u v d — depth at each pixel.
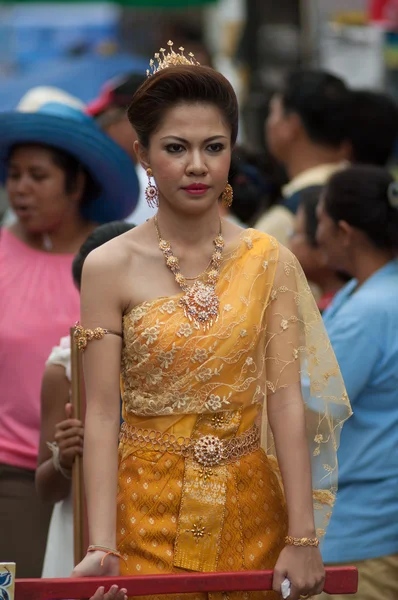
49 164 8.94
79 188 9.17
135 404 5.65
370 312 7.49
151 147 5.57
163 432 5.60
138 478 5.63
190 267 5.69
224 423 5.62
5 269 8.86
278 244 5.84
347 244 7.90
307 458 5.69
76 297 8.70
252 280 5.67
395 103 11.59
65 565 7.25
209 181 5.53
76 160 9.10
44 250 9.07
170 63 5.84
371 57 16.05
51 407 7.33
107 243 5.71
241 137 16.42
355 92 11.52
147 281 5.64
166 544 5.57
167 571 5.55
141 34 20.95
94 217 9.43
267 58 19.14
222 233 5.80
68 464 6.96
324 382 5.97
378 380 7.50
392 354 7.46
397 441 7.50
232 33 22.25
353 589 5.57
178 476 5.59
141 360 5.57
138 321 5.57
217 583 5.38
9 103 16.27
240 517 5.64
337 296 8.12
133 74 11.24
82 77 16.45
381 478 7.51
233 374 5.59
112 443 5.58
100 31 20.91
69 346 7.37
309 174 11.07
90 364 5.63
